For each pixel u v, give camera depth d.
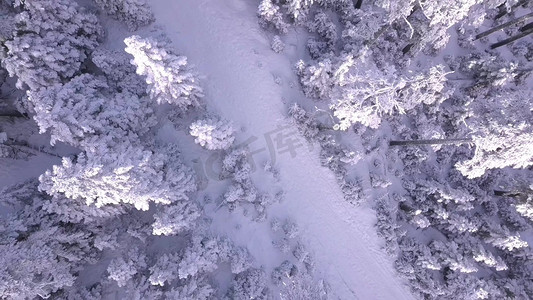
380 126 27.27
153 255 21.77
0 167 22.41
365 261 24.00
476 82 29.81
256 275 21.42
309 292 21.62
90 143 18.17
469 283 23.73
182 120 24.20
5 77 23.09
